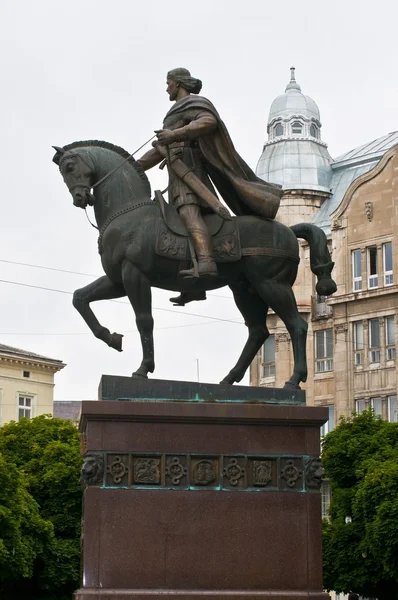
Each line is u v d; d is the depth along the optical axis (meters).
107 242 12.23
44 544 31.38
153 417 11.32
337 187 49.84
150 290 12.16
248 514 11.34
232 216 12.22
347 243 45.97
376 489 28.42
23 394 56.72
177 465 11.32
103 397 11.45
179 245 12.05
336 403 45.44
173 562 11.11
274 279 12.20
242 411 11.50
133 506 11.15
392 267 44.34
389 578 29.69
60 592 32.91
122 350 12.65
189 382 11.66
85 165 12.32
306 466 11.59
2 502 29.75
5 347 56.31
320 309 46.91
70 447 34.47
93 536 11.04
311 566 11.34
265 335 12.75
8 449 35.47
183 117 12.32
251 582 11.20
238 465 11.45
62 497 33.31
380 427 32.28
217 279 12.27
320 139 51.28
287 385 11.96
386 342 44.25
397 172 44.69
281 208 49.22
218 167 12.27
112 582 10.97
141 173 12.53
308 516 11.45
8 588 32.44
